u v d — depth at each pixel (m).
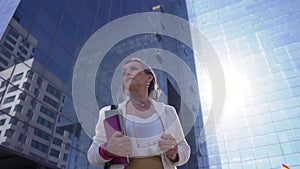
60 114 14.38
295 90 32.53
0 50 12.59
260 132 31.44
